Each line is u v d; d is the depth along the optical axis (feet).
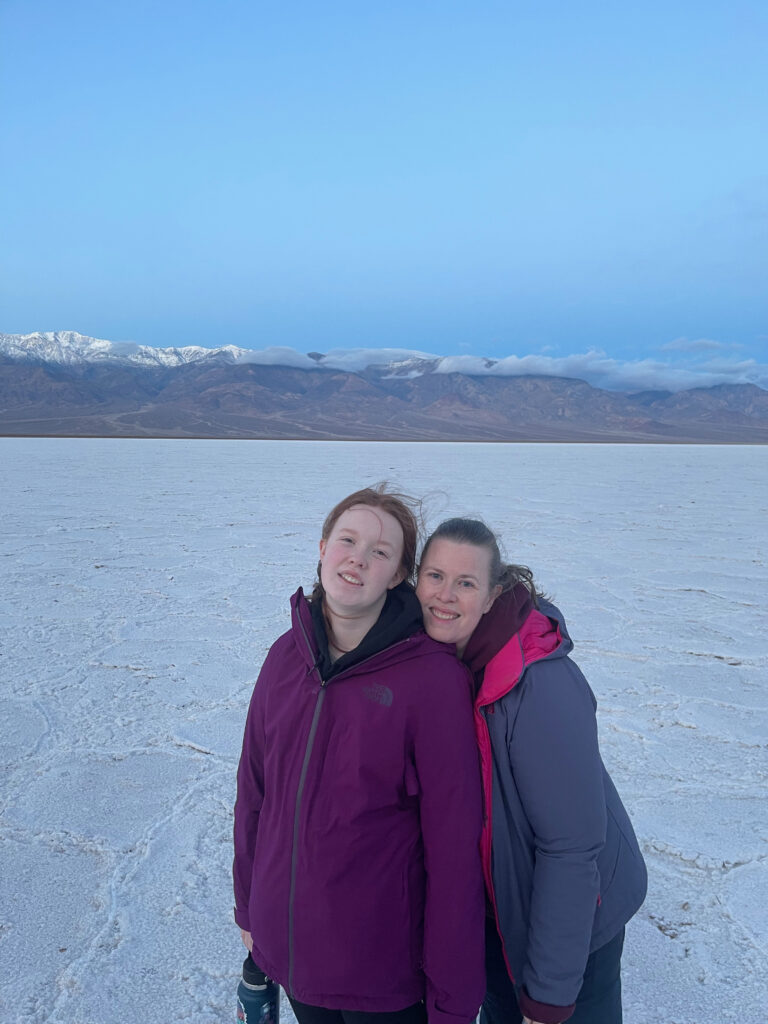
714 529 36.35
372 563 4.58
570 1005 4.33
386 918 4.53
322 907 4.51
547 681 4.41
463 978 4.45
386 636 4.46
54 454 113.70
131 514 39.09
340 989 4.53
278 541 30.68
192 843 9.12
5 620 18.66
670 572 25.70
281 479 67.15
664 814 9.94
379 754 4.44
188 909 7.90
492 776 4.55
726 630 18.60
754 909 8.02
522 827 4.53
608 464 108.47
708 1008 6.63
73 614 19.24
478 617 4.66
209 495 50.29
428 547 4.77
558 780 4.29
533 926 4.39
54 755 11.43
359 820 4.50
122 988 6.81
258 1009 5.30
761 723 12.96
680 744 12.10
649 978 6.99
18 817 9.70
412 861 4.63
